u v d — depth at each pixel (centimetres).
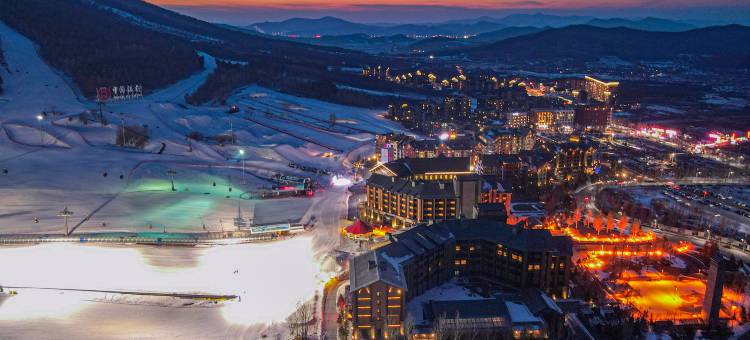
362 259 18438
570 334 17862
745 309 19800
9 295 19238
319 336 17100
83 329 17125
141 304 18900
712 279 18712
